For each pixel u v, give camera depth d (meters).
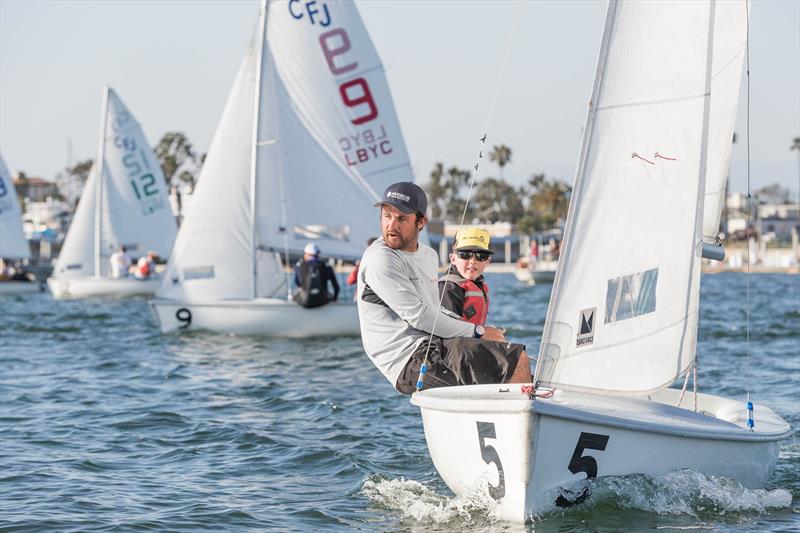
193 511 25.36
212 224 77.00
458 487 24.14
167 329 74.06
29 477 29.22
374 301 25.44
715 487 23.84
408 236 24.98
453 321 24.94
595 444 22.14
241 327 72.38
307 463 30.92
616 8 22.03
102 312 105.94
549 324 22.20
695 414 24.69
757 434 24.67
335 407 41.12
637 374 22.72
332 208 80.81
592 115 22.20
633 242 22.48
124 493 27.31
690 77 22.41
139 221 144.62
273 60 79.75
